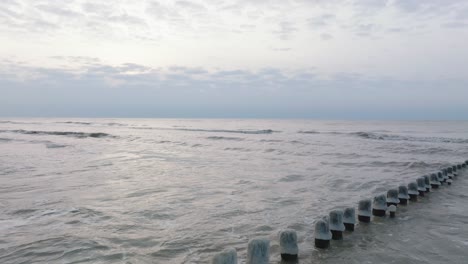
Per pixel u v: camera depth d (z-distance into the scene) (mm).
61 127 81750
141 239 7676
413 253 6688
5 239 7582
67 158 23562
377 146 32625
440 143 36094
